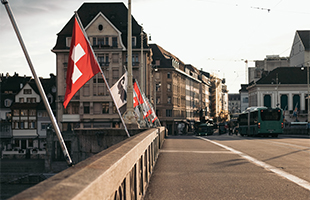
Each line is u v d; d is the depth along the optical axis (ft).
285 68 326.65
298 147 68.03
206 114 495.00
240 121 167.94
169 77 319.06
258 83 322.14
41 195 6.55
